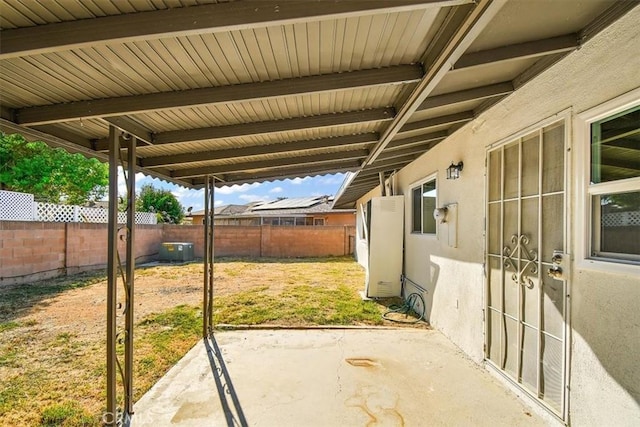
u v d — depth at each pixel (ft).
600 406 6.94
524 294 9.66
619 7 6.26
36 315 19.54
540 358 8.94
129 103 6.97
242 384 10.87
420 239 19.27
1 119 7.02
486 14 4.84
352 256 54.19
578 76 7.48
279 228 54.24
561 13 6.39
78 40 4.58
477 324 12.22
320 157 14.01
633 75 6.18
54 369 12.58
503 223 10.68
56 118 7.07
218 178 16.38
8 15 4.40
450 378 11.11
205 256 15.26
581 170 7.47
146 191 90.38
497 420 8.77
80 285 27.91
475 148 12.34
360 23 5.28
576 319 7.63
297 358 12.92
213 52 5.70
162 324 17.75
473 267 12.52
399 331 16.16
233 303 22.41
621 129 6.57
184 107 6.98
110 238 8.28
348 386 10.68
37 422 9.29
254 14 4.52
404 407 9.44
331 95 8.00
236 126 9.30
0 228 26.53
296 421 8.84
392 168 23.72
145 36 4.58
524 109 9.43
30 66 5.65
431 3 4.50
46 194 45.47
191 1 4.46
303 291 26.40
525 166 9.61
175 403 9.77
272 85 6.90
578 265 7.54
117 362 8.97
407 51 6.28
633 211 6.39
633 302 6.22
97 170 50.37
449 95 9.53
